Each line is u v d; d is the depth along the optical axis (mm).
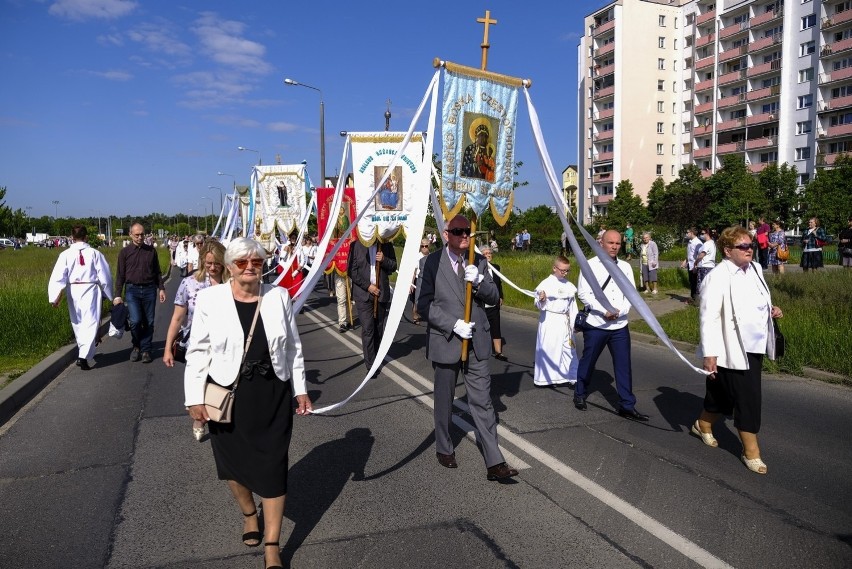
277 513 3422
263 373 3447
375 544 3717
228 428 3430
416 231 4816
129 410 6699
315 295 20359
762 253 20422
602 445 5395
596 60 74125
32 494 4516
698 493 4359
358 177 9047
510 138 5414
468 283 4605
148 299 9289
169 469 4984
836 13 54188
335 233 12750
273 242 15133
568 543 3684
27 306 11953
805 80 57188
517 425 6016
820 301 11102
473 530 3869
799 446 5336
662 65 71750
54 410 6730
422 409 6641
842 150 54406
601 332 6328
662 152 72625
